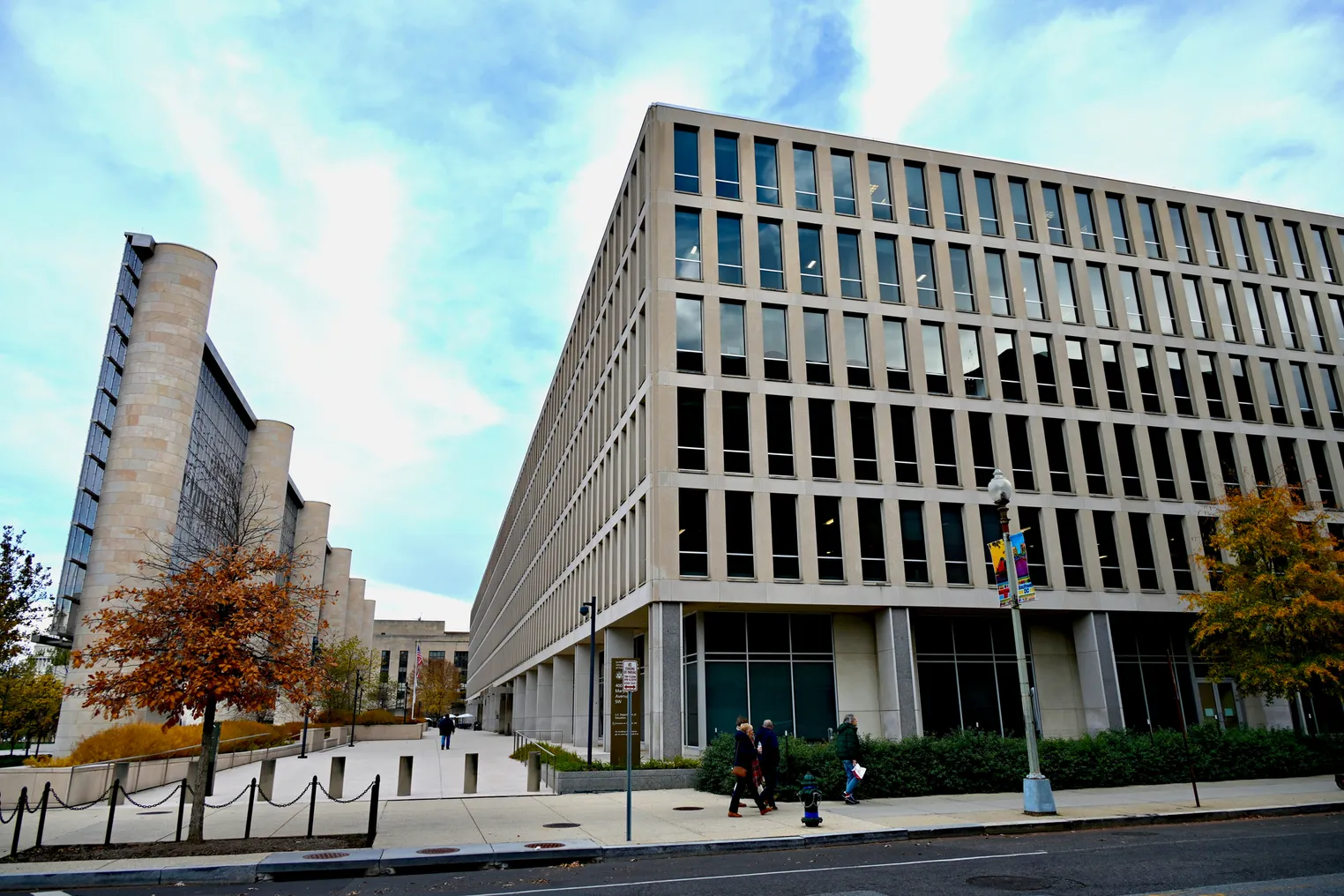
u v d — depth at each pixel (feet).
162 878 35.86
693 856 40.63
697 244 96.43
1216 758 69.21
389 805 59.26
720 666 89.10
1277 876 32.58
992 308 104.73
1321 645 77.87
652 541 86.38
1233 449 110.32
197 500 162.30
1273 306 117.91
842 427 94.02
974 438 99.55
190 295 142.92
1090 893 30.01
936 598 91.97
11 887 34.81
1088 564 98.78
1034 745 51.78
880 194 105.70
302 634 50.14
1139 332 110.01
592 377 133.90
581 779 66.59
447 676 473.26
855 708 91.09
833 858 39.06
